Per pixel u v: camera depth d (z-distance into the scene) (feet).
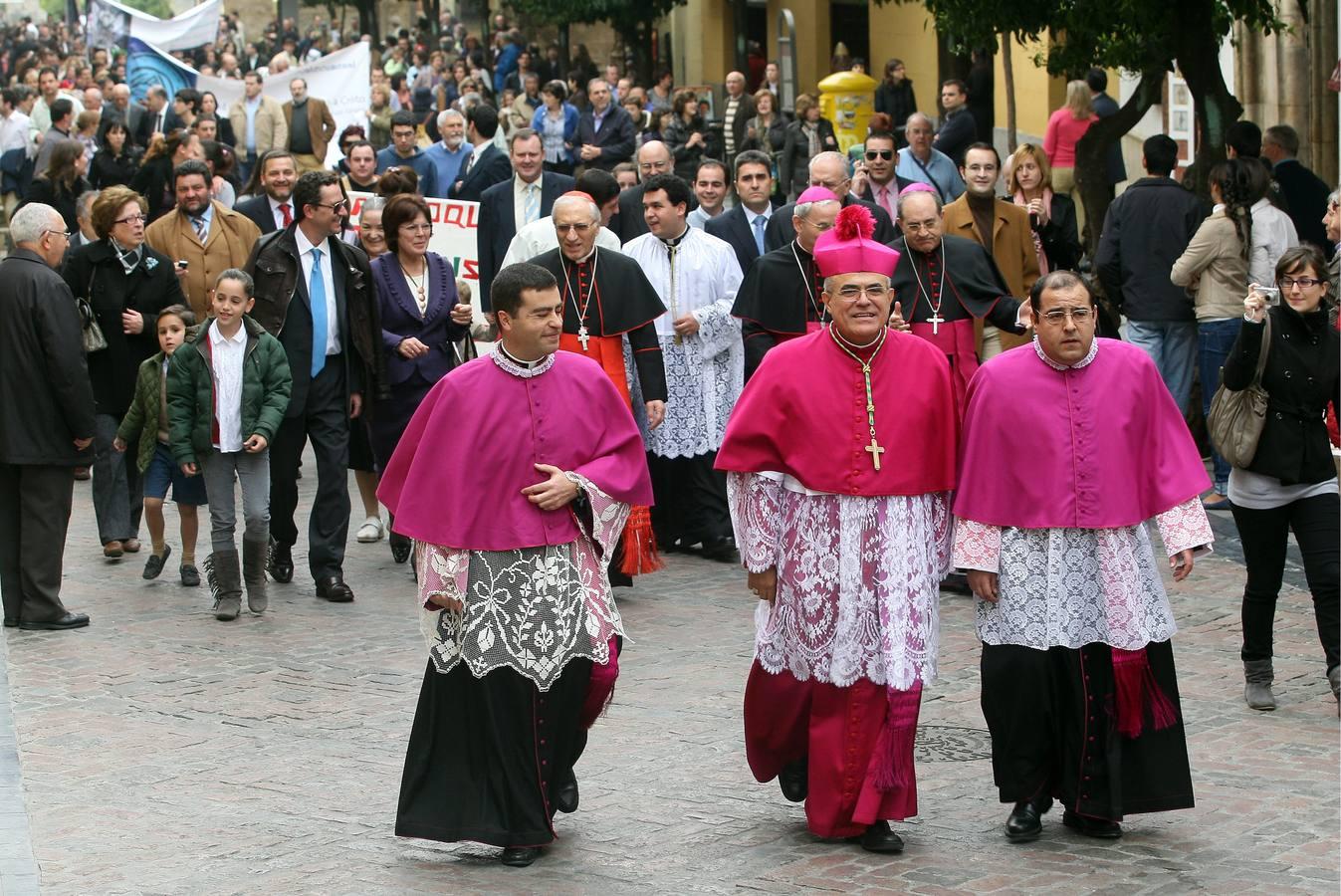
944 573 39.17
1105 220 76.13
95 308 67.62
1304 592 59.41
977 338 60.64
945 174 88.12
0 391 57.31
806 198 61.46
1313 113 99.25
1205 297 70.90
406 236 64.85
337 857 37.63
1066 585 37.96
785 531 38.81
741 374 67.46
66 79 206.59
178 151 101.35
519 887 35.81
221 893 35.58
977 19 84.64
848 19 195.52
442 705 37.22
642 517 60.85
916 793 38.58
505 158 94.38
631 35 201.77
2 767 44.04
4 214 144.15
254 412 59.16
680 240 67.15
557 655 37.11
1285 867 36.45
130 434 65.16
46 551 58.34
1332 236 50.78
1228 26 82.58
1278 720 46.55
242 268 73.97
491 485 37.35
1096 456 38.04
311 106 130.82
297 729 47.26
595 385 38.47
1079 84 101.91
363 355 63.31
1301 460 46.50
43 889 35.76
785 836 38.73
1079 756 37.86
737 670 52.29
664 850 37.91
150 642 56.75
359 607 61.36
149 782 42.91
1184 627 55.62
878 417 38.34
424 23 272.10
